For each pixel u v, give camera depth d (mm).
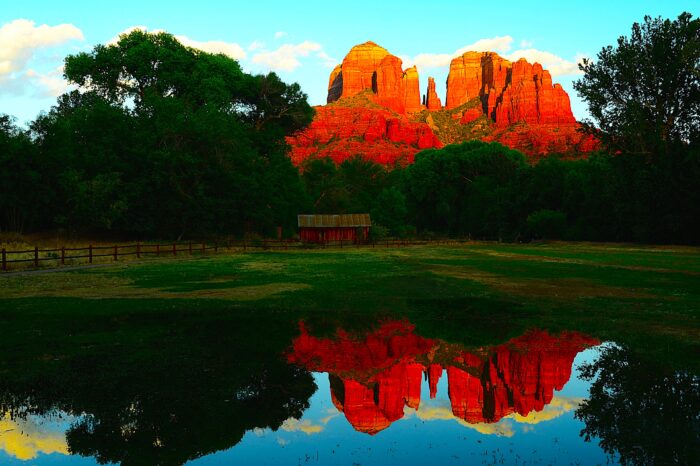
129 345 10547
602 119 51562
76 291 17812
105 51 57125
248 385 8305
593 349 10492
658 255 37750
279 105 69125
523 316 13945
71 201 43062
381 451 6082
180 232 51719
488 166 93875
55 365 9086
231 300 16172
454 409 7535
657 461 5695
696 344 10727
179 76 57656
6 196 39656
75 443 6094
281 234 63531
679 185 47625
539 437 6469
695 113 48656
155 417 6941
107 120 48969
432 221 105938
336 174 92312
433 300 16500
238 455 5941
